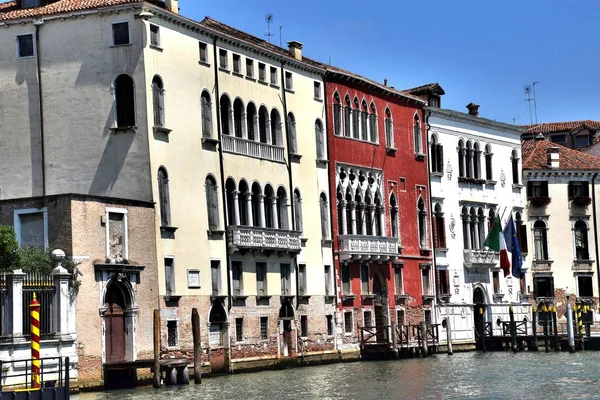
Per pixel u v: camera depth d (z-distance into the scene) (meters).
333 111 54.66
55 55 43.69
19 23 44.06
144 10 42.69
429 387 39.62
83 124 43.28
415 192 60.69
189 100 44.91
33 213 39.03
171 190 43.44
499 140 67.88
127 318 40.56
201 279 44.72
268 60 50.28
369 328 54.88
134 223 41.19
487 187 66.44
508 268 64.00
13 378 34.75
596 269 70.75
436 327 60.41
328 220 53.72
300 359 50.59
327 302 52.94
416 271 60.12
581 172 70.62
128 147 42.69
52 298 37.03
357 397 36.44
